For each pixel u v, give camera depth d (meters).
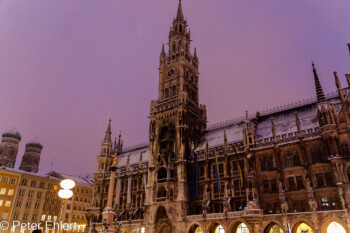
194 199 67.19
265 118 72.00
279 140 60.12
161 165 72.19
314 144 55.50
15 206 91.62
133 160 92.00
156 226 67.44
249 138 63.78
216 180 65.50
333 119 53.38
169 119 77.50
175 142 73.31
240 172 61.31
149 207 70.69
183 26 92.75
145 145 96.94
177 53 87.00
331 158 50.56
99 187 90.50
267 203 57.22
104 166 93.56
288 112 68.94
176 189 67.25
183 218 62.94
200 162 69.94
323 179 52.44
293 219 49.81
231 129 75.38
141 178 80.56
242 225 56.78
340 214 45.62
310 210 51.62
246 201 59.50
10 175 93.69
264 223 52.34
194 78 88.62
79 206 114.12
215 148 69.81
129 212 75.94
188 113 77.81
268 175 58.91
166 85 84.81
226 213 57.22
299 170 55.56
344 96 55.44
